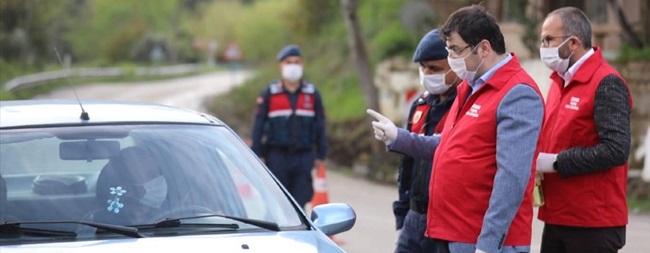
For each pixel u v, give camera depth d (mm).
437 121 14594
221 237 11164
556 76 13875
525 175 12000
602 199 13320
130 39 190000
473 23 12406
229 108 89688
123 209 11531
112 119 12734
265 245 11008
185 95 108625
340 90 75750
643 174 34594
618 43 48031
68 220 11273
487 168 12352
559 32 13445
